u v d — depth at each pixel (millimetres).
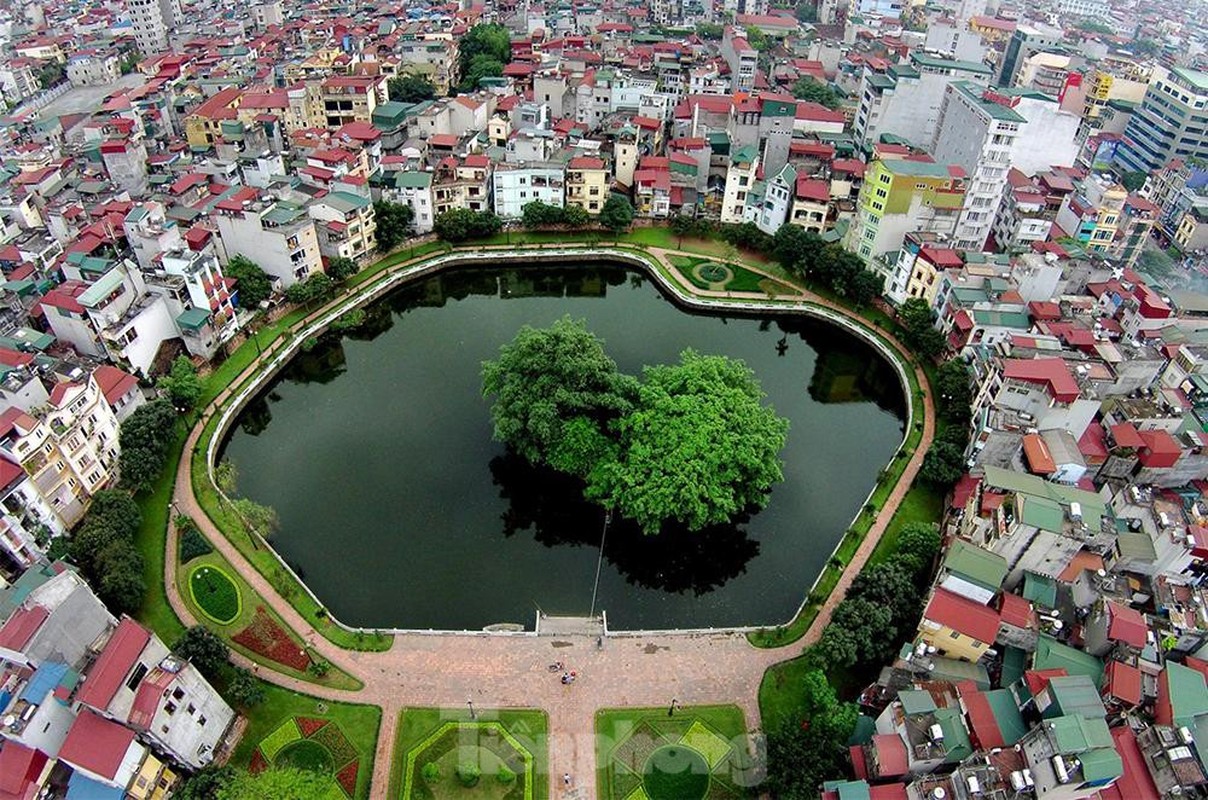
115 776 54625
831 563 83438
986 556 71000
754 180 151125
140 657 57875
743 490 89375
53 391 82500
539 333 96500
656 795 63438
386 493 94000
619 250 148500
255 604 77312
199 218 129500
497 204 152250
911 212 132375
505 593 82688
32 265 117500
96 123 166750
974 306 110688
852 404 118500
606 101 183375
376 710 68625
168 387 99688
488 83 192750
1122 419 92688
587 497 89062
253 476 96500
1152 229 168375
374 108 176125
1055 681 58906
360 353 123688
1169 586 73438
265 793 58062
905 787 56844
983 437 89938
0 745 54906
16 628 57281
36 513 78812
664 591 84375
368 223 136875
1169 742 56812
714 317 135750
